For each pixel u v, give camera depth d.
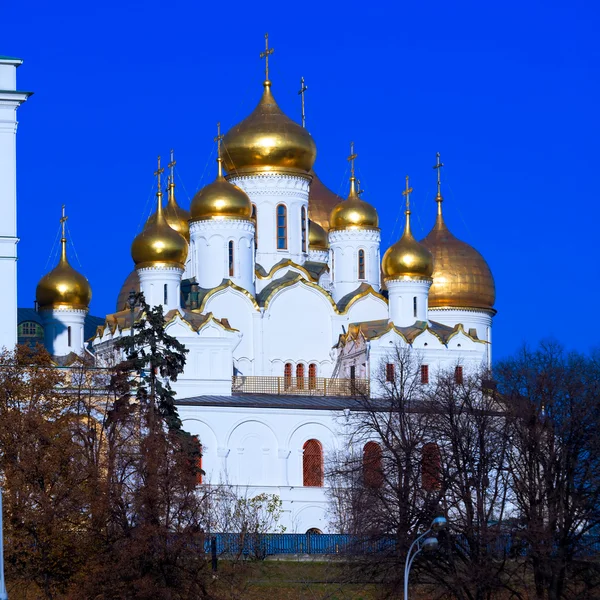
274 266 170.38
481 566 113.38
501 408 138.50
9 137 133.00
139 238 159.62
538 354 139.62
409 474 124.62
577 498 118.69
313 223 181.88
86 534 107.25
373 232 175.25
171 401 126.56
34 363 122.31
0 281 132.00
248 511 143.12
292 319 167.38
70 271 167.62
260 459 154.75
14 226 132.75
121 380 120.69
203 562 106.94
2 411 115.69
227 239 166.38
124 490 109.31
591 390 125.31
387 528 118.25
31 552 106.50
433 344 165.88
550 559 114.50
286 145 172.25
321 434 156.75
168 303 159.25
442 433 129.38
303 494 154.50
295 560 132.00
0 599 79.69
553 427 121.19
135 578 102.50
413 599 117.38
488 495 126.75
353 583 118.50
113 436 115.31
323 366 168.00
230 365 158.88
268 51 175.75
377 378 153.62
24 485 108.38
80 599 102.62
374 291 171.25
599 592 119.31
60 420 113.56
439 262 181.50
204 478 152.25
